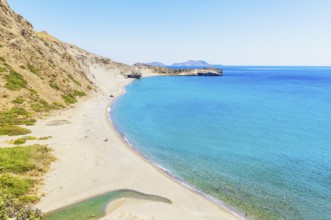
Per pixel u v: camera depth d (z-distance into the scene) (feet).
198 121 195.52
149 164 109.91
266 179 98.58
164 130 167.43
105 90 342.44
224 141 145.89
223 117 211.82
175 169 106.52
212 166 110.52
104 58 595.06
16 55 209.36
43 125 148.36
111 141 135.54
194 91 397.19
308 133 165.58
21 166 89.56
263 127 180.04
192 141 144.97
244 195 86.43
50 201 75.97
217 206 79.20
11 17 253.24
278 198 84.58
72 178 91.04
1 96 161.99
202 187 91.61
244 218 73.36
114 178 94.07
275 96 353.10
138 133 158.40
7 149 99.71
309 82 611.47
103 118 185.98
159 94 353.92
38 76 209.97
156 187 89.71
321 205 80.48
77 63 337.93
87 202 77.36
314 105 279.28
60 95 209.97
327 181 97.09
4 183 77.15
